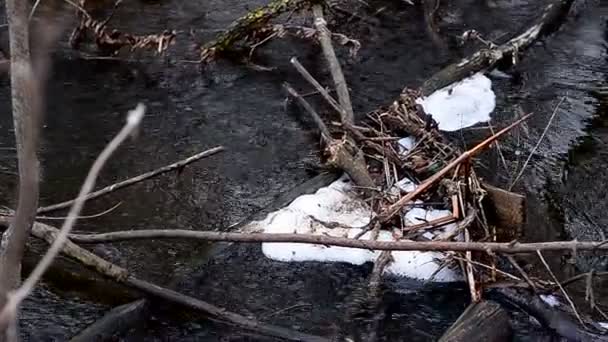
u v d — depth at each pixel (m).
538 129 5.56
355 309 3.92
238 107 5.82
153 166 5.07
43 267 1.32
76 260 3.70
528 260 4.23
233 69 6.32
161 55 6.46
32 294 3.92
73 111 5.63
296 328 3.79
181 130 5.50
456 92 5.90
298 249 4.25
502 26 7.10
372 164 4.92
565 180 5.00
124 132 1.24
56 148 5.18
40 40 1.43
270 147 5.33
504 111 5.79
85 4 7.02
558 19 6.90
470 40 6.80
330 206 4.51
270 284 4.08
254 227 4.41
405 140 5.22
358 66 6.42
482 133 5.52
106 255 4.24
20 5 1.41
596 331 3.71
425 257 4.14
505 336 3.62
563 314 3.79
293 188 4.85
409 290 4.04
